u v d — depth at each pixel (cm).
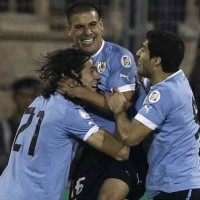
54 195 1547
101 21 1798
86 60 1597
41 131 1545
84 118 1569
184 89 1622
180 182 1602
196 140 1636
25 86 2617
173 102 1593
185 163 1608
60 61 1580
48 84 1584
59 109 1555
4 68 4159
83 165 1823
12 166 1558
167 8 3788
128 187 1767
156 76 1644
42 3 4494
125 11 3105
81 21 1767
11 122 2664
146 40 1647
